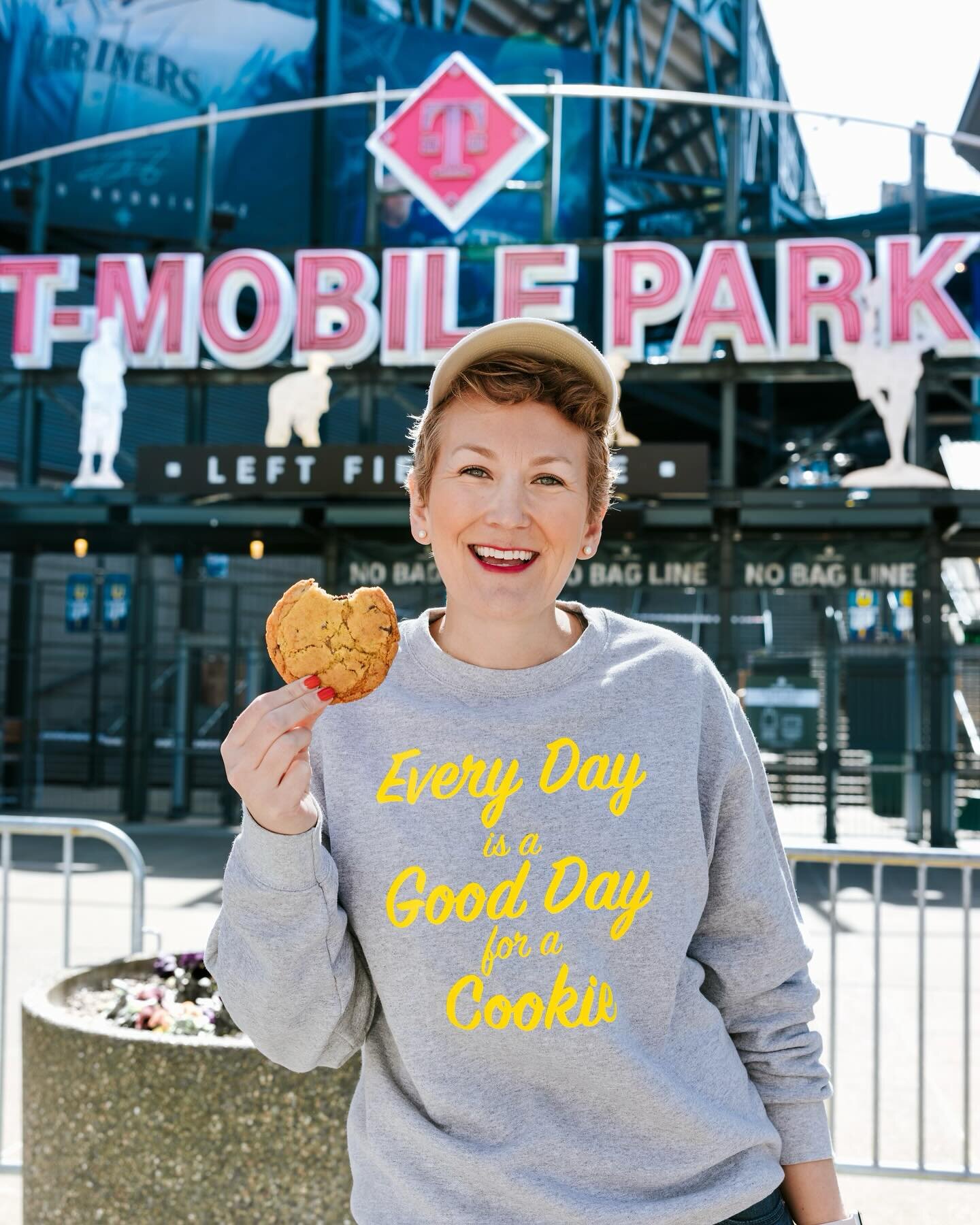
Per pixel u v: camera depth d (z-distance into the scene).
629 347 14.27
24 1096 3.29
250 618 17.28
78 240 23.08
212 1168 3.01
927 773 14.37
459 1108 1.48
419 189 14.56
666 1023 1.54
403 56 24.62
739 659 14.93
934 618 14.42
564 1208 1.43
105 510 14.91
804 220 24.14
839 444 27.27
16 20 22.28
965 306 21.66
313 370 14.12
